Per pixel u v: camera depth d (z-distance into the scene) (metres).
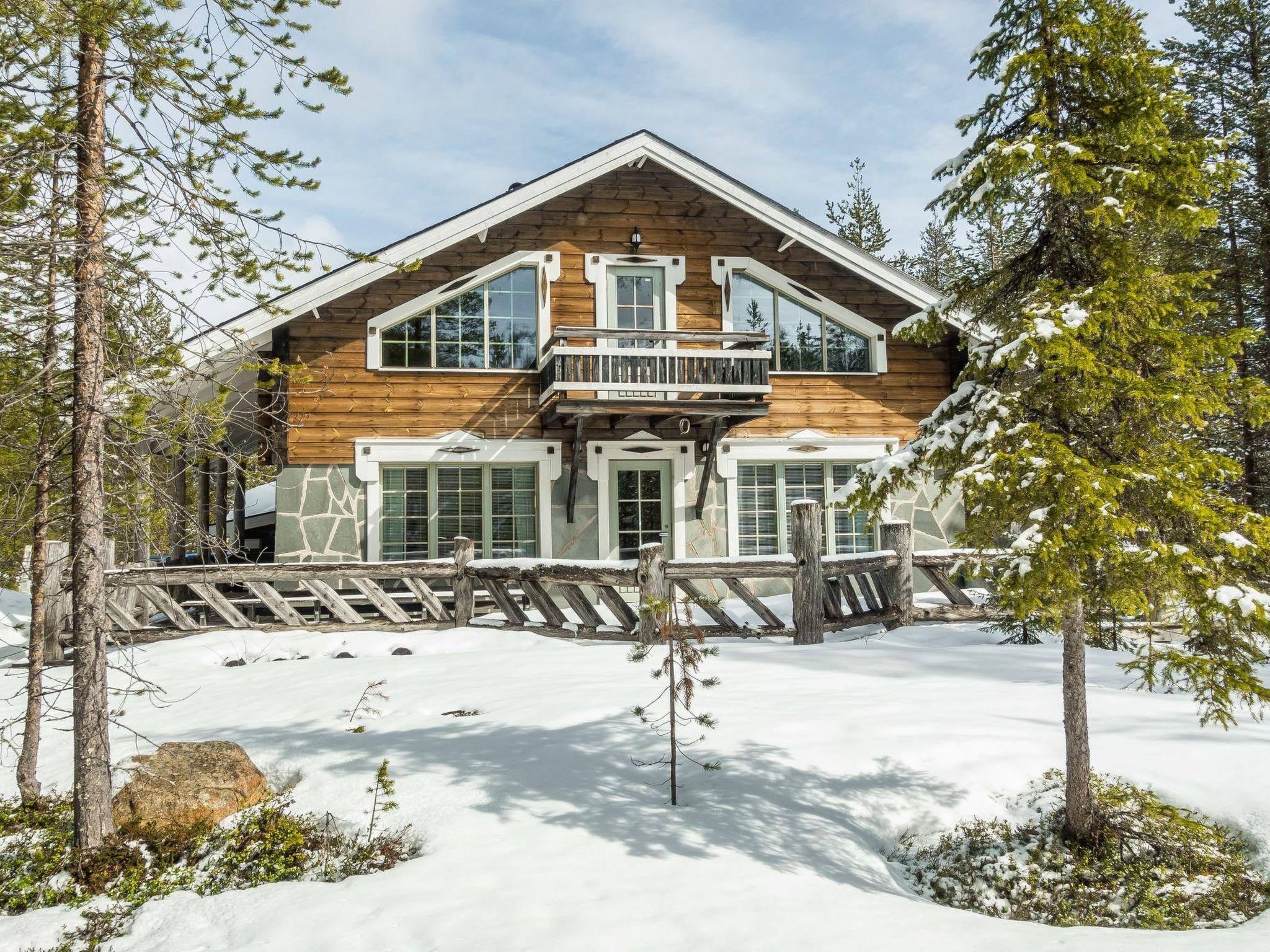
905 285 16.38
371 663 10.20
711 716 7.09
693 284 16.33
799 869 4.91
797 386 16.53
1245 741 6.09
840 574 11.41
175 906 5.04
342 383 14.98
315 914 4.56
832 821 5.47
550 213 15.91
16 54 6.22
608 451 15.79
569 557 15.48
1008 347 5.12
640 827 5.36
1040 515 4.81
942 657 9.69
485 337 15.65
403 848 5.45
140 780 6.28
